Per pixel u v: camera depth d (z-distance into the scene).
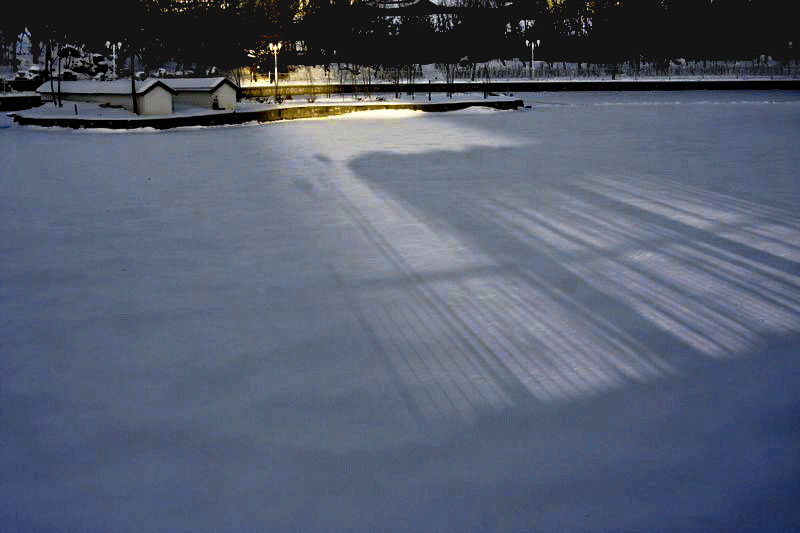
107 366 6.31
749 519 4.04
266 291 8.36
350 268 9.25
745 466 4.57
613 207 12.91
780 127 28.55
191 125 34.09
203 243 10.73
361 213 12.71
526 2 74.31
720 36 69.62
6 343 6.89
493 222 11.81
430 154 21.47
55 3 66.00
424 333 6.96
